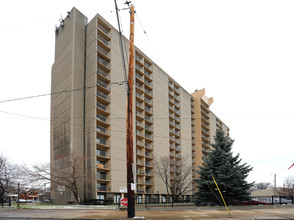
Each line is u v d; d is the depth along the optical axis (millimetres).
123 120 47500
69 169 39000
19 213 19359
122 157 45531
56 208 26281
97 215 16375
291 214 15078
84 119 44781
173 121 67125
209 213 16812
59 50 50875
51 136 49500
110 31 48969
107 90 45531
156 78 61656
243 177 26281
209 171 26000
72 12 48406
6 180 48438
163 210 21953
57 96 49000
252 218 13039
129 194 13812
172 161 57500
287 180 91000
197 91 84688
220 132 28766
